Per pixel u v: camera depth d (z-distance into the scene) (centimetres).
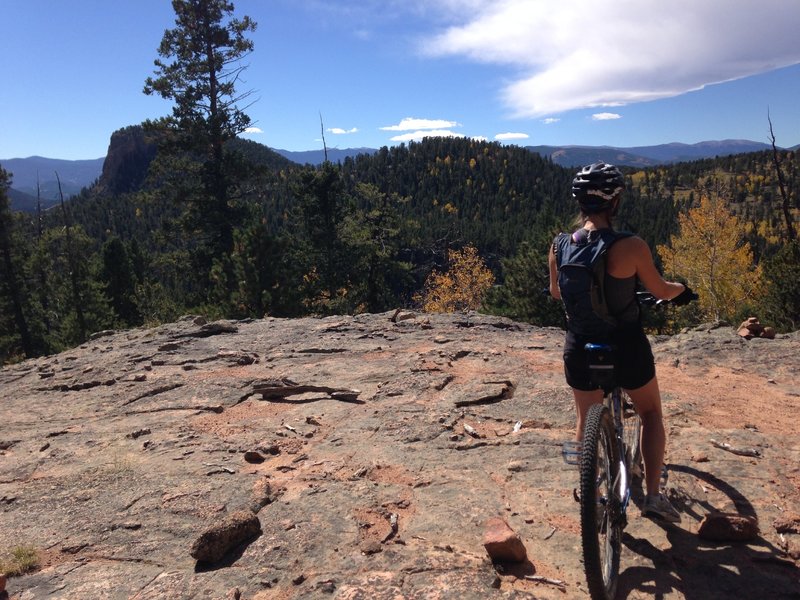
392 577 294
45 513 412
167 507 400
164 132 3850
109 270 5569
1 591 314
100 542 362
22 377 895
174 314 3409
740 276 3312
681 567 296
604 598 250
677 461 416
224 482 436
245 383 716
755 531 316
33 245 5212
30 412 695
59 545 364
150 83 3806
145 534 367
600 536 291
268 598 290
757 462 410
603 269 281
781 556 301
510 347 803
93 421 640
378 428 530
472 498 383
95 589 309
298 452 495
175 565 330
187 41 3869
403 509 376
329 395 646
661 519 334
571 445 279
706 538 319
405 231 4834
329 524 356
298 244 4047
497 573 298
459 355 770
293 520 365
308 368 766
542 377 647
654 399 319
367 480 420
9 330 4619
